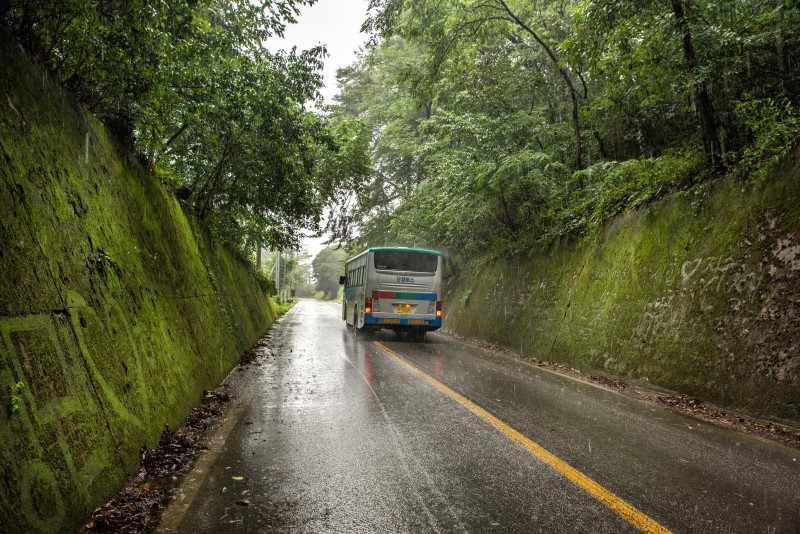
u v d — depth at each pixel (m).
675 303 8.14
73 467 3.04
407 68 16.02
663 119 11.67
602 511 3.44
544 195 13.89
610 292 10.19
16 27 4.38
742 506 3.56
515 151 13.70
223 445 4.81
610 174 10.97
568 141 14.52
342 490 3.75
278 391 7.44
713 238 7.87
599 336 9.93
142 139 7.29
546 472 4.18
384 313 15.47
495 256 17.86
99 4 5.17
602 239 11.23
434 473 4.12
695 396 7.04
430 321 15.68
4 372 2.68
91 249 4.45
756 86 8.68
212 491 3.70
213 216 12.49
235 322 11.73
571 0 13.38
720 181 8.14
